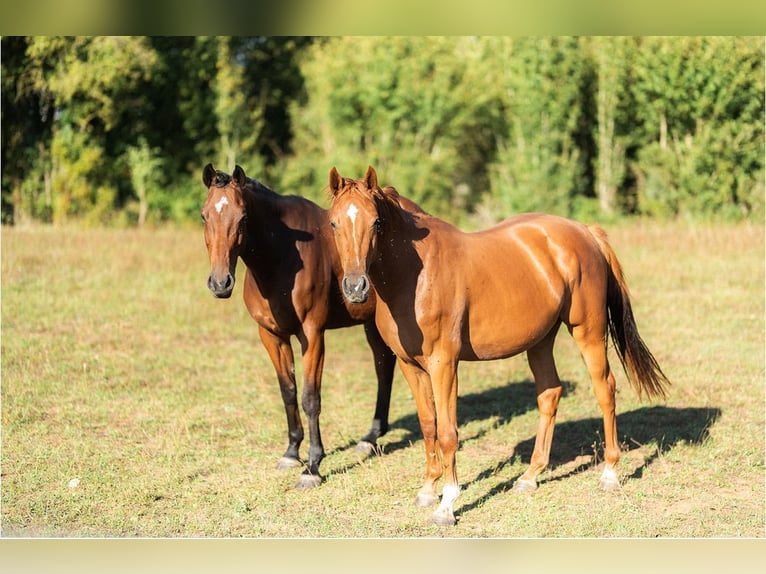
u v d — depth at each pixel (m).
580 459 6.28
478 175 24.41
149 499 5.45
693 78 19.02
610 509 5.24
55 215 19.70
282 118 25.56
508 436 6.85
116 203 22.02
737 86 18.64
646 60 19.88
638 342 5.88
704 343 9.55
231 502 5.45
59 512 5.23
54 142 19.98
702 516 5.12
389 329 4.98
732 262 13.69
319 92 23.12
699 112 19.14
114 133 22.58
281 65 25.33
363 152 22.70
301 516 5.20
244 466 6.16
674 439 6.59
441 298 4.87
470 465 6.17
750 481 5.77
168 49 22.61
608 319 5.95
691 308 11.14
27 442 6.54
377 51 22.36
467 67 22.69
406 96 21.98
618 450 5.68
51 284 12.17
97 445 6.52
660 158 19.95
